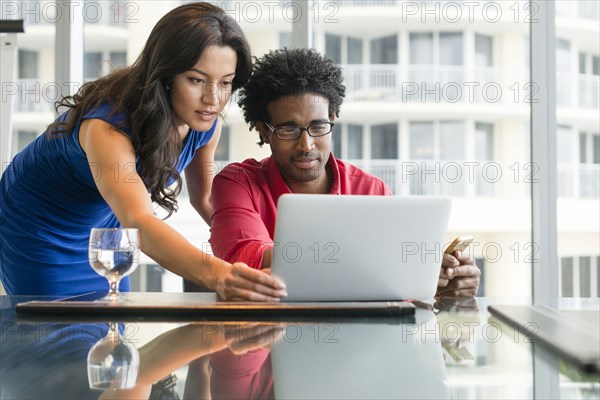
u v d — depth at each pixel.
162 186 1.60
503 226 4.91
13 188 1.74
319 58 1.74
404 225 1.21
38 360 0.72
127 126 1.50
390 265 1.22
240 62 1.59
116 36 3.70
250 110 1.78
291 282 1.21
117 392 0.59
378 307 1.05
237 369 0.69
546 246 2.91
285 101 1.67
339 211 1.18
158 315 1.05
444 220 1.22
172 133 1.59
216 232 1.66
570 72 3.20
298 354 0.76
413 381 0.64
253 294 1.15
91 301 1.12
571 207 3.26
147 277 3.89
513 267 4.46
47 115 4.20
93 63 3.77
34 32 4.09
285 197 1.17
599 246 3.29
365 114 4.85
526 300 1.28
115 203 1.39
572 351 0.73
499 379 0.65
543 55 2.91
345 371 0.68
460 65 4.66
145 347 0.79
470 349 0.79
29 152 1.71
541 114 2.91
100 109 1.51
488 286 4.44
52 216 1.72
